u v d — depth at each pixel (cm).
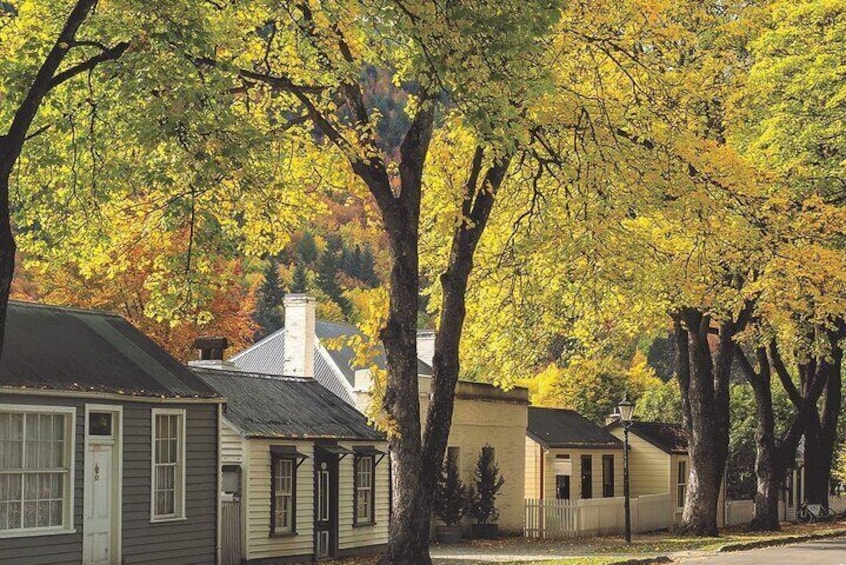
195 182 2403
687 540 4972
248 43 2934
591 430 6600
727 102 4225
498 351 4681
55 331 3206
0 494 2766
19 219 2586
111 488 3094
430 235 4516
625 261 3509
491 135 2416
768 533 5597
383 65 2995
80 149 2608
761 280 4206
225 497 3709
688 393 5506
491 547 4678
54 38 2414
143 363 3350
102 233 2730
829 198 4569
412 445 3102
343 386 5288
